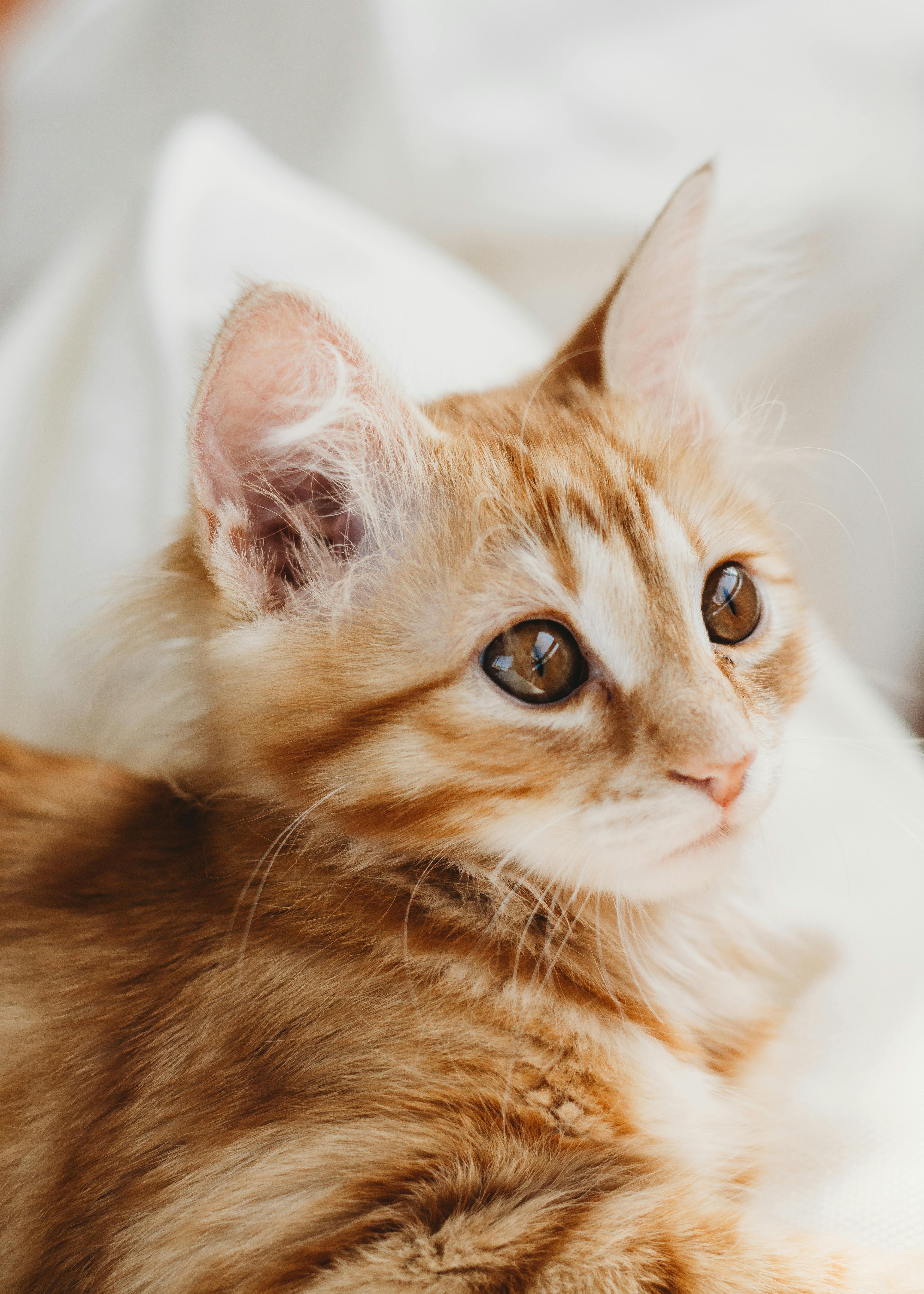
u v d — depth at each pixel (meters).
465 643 0.39
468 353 0.52
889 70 0.66
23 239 0.76
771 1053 0.42
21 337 0.52
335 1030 0.38
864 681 0.56
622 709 0.39
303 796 0.39
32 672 0.49
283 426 0.39
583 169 0.68
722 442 0.44
